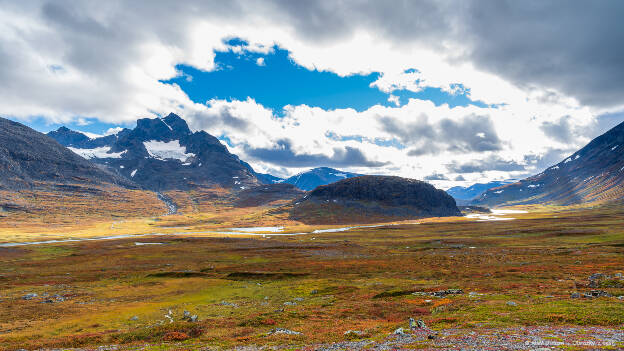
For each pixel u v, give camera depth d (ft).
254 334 112.88
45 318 153.79
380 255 360.48
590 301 121.08
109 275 284.61
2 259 399.03
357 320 127.34
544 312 108.68
